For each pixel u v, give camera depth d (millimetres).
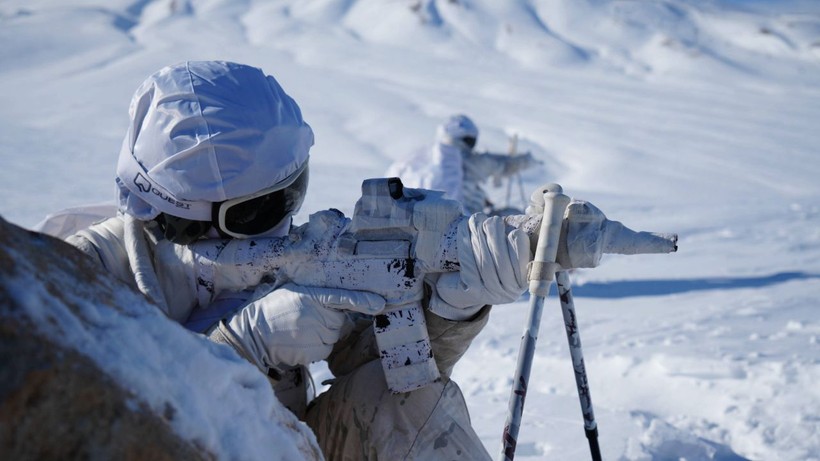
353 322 2025
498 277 1719
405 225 1784
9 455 917
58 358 968
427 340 1803
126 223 1938
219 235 1936
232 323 1824
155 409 1063
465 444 1812
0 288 980
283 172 1905
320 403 1982
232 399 1225
